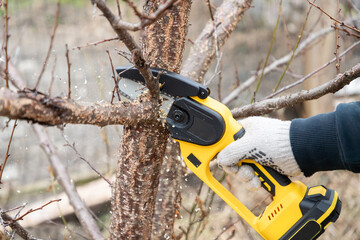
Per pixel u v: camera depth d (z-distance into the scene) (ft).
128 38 3.05
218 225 8.45
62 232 8.75
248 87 7.65
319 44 11.33
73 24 17.93
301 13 15.97
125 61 12.22
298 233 4.25
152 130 4.08
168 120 4.08
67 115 3.21
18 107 2.86
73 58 14.70
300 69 13.44
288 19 16.21
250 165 4.30
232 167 4.28
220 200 9.17
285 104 4.94
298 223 4.24
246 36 17.31
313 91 4.66
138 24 2.71
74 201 6.59
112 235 4.61
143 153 4.16
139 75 3.97
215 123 4.00
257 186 4.35
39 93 3.04
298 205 4.23
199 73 5.79
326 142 3.98
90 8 18.93
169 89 3.99
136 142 4.10
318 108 11.78
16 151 11.02
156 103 3.89
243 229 8.31
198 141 4.09
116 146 10.76
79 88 11.88
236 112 5.37
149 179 4.30
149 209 4.49
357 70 4.11
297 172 4.22
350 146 3.90
